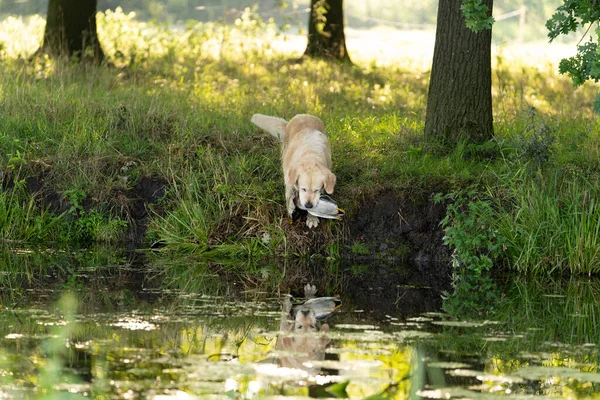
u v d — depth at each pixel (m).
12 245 12.21
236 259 11.85
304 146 11.55
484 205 11.63
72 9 20.17
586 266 11.52
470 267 11.49
